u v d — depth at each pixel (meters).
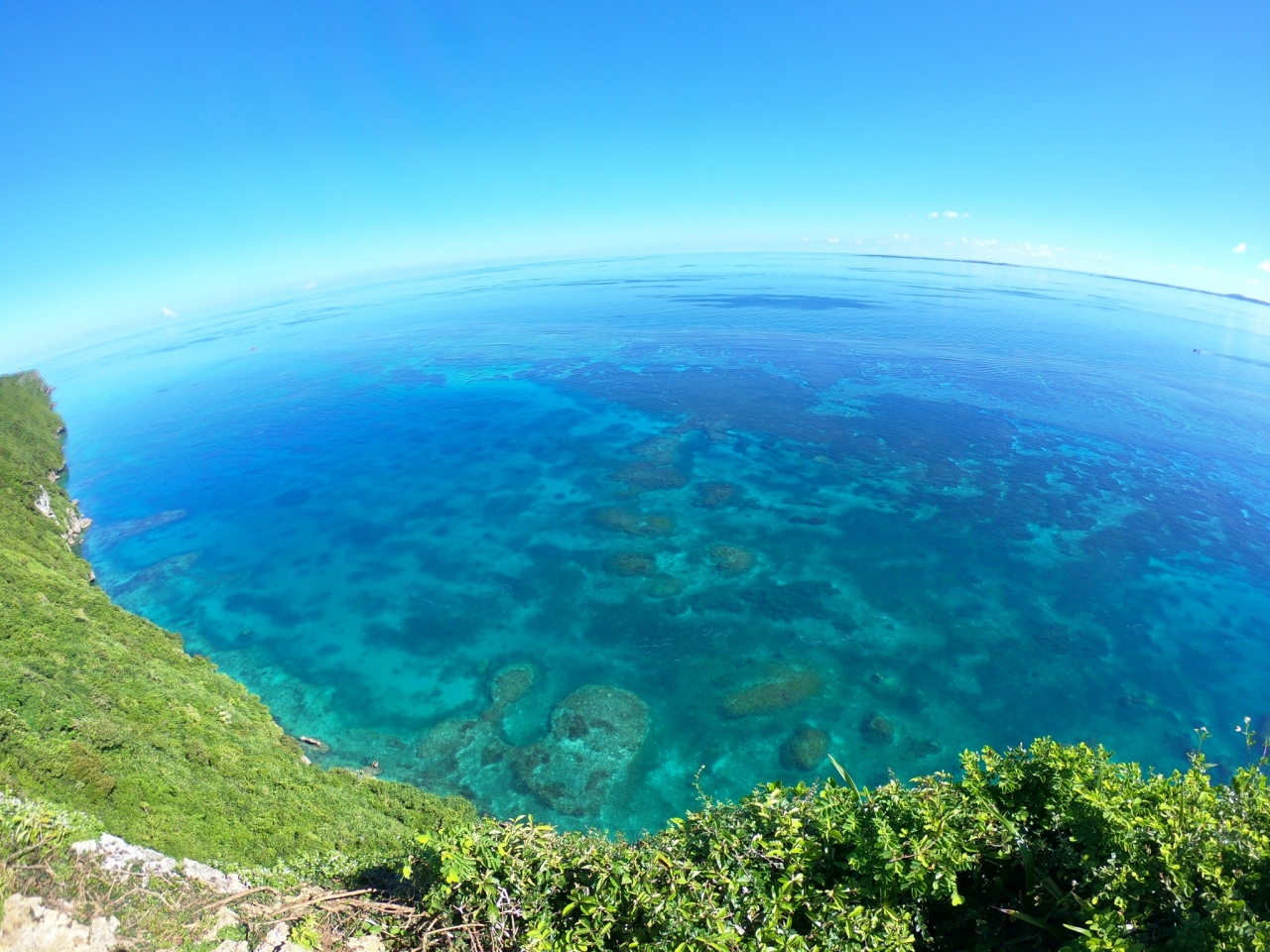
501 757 44.16
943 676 50.72
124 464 112.88
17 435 105.75
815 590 61.91
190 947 11.97
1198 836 9.98
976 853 11.20
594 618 59.22
